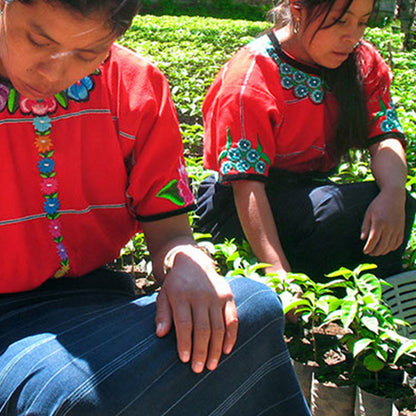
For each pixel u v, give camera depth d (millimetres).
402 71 7062
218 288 1606
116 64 1834
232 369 1568
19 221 1714
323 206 2654
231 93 2682
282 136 2773
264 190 2672
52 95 1559
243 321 1579
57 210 1774
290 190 2807
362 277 2346
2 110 1648
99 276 1960
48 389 1428
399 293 2600
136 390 1441
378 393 2168
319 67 2740
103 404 1409
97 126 1779
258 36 2865
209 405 1552
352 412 2205
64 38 1386
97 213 1865
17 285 1779
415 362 2365
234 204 2900
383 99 2908
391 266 2691
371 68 2861
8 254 1728
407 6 10492
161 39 11055
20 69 1471
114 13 1380
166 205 1888
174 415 1507
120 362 1466
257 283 1681
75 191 1775
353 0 2420
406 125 4387
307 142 2812
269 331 1610
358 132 2820
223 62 8594
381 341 2236
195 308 1569
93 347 1508
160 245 1905
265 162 2674
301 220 2695
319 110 2770
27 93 1543
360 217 2637
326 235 2641
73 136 1742
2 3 1412
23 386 1465
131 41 10195
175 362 1504
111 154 1811
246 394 1604
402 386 2215
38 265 1787
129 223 1968
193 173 3607
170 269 1745
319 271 2723
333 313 2184
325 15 2480
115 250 1977
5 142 1661
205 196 3105
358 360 2295
